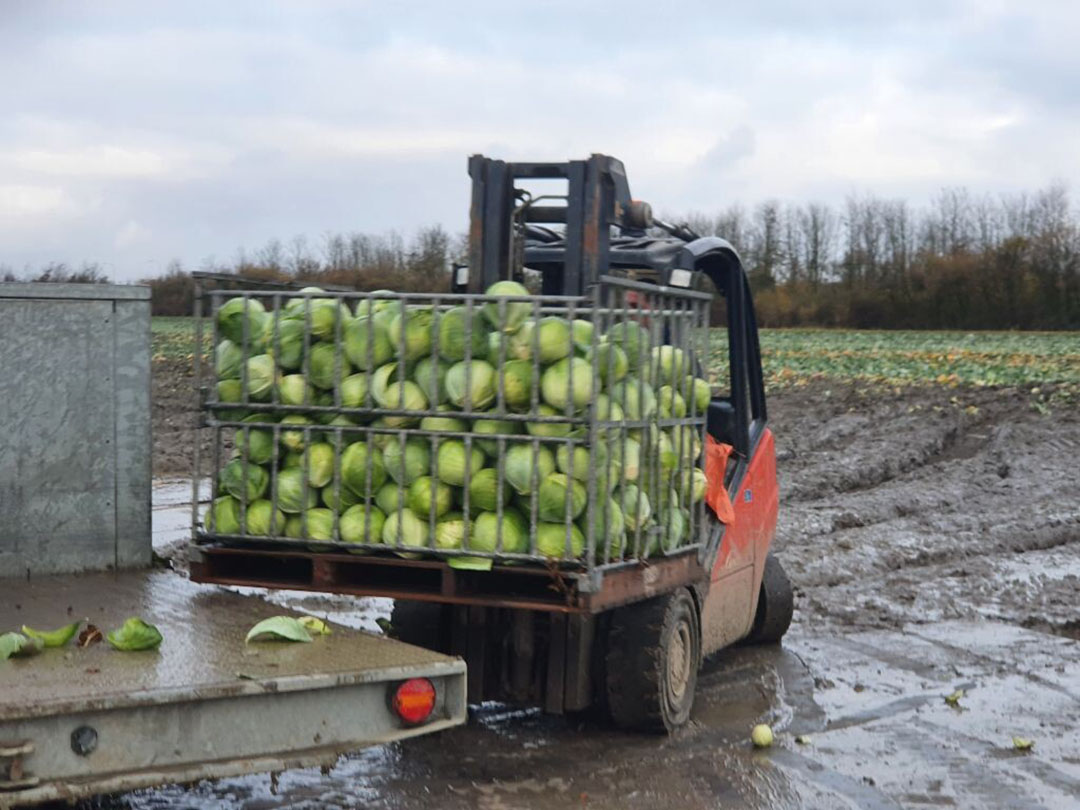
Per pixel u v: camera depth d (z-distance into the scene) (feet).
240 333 19.16
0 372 20.66
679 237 24.21
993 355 125.90
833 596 33.50
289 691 13.87
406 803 17.48
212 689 13.38
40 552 20.97
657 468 18.90
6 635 14.75
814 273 232.12
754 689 24.22
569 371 16.98
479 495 17.40
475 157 20.63
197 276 19.27
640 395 18.25
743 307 24.18
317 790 17.97
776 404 90.27
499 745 20.18
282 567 19.47
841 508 48.19
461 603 18.21
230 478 18.90
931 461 67.05
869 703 23.41
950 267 208.95
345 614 29.40
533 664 19.98
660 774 18.88
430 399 17.76
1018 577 36.24
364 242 171.53
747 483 24.30
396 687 14.61
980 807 17.97
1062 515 46.93
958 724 22.12
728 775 18.98
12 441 20.75
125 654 14.90
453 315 17.70
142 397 21.66
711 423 24.35
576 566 17.21
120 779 12.79
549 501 17.10
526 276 22.98
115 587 19.72
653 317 18.83
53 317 20.95
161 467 56.59
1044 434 70.74
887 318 211.82
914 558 39.19
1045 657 27.25
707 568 21.26
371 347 18.03
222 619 17.25
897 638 28.91
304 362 18.48
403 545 17.71
